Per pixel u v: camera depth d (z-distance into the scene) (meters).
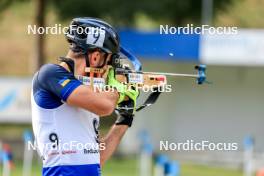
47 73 14.24
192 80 68.19
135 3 72.31
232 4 81.06
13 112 64.94
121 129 15.50
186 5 75.12
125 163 62.00
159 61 66.56
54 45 100.88
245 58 64.31
